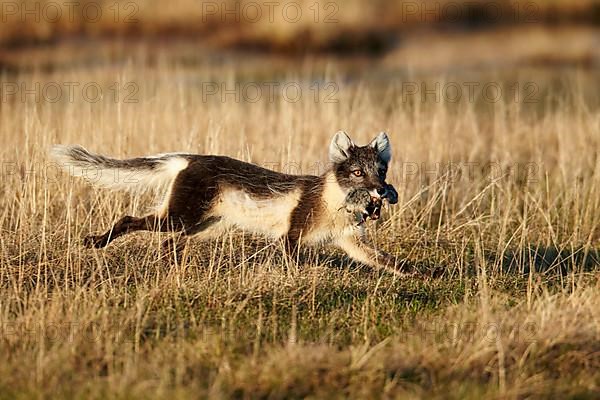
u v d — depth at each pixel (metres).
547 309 16.23
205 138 26.20
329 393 13.95
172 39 56.28
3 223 21.58
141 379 14.08
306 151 27.28
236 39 56.25
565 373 14.94
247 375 14.22
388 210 24.11
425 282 19.81
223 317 16.92
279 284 18.62
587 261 21.92
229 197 20.14
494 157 28.39
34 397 13.46
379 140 20.47
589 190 26.31
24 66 47.88
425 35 62.22
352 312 17.78
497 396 13.83
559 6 67.75
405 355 15.04
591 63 56.00
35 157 22.73
